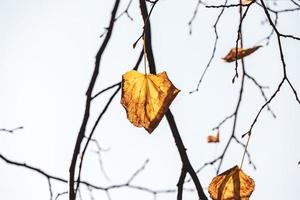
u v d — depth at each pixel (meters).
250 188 1.23
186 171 1.38
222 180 1.24
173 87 1.17
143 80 1.18
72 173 1.39
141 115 1.16
